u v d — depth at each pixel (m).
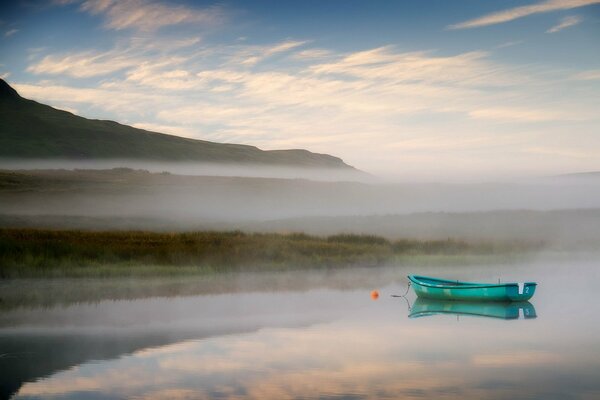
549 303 37.44
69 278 44.78
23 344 26.23
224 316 32.50
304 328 29.58
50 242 51.56
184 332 28.61
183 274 47.59
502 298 36.03
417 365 22.73
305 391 19.77
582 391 19.58
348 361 23.33
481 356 23.98
